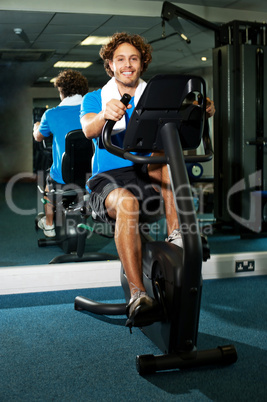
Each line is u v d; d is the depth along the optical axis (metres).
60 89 3.41
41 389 1.61
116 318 2.33
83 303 2.38
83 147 3.23
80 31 6.63
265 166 4.70
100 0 3.48
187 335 1.68
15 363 1.81
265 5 4.68
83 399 1.54
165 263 1.69
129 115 1.92
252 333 2.09
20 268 2.66
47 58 8.88
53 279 2.70
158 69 10.11
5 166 12.68
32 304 2.55
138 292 1.70
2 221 5.64
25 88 12.45
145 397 1.55
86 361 1.83
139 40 1.89
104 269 2.79
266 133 4.71
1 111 12.38
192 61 9.13
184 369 1.77
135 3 3.62
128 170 1.99
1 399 1.54
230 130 4.73
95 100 1.96
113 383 1.65
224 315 2.33
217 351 1.78
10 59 9.02
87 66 9.77
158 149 1.64
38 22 6.12
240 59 4.64
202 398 1.54
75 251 3.54
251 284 2.88
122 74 1.86
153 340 1.95
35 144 12.22
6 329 2.17
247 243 4.21
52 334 2.11
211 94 9.64
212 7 4.53
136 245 1.76
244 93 4.63
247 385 1.63
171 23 4.02
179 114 1.56
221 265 2.98
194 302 1.63
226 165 4.78
